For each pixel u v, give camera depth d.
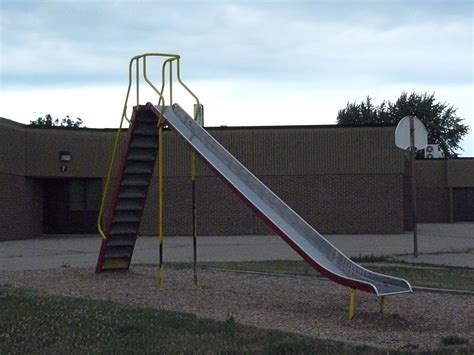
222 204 37.44
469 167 57.69
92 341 9.27
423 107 85.50
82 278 15.87
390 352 8.67
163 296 13.58
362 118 86.25
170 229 37.41
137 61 16.22
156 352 8.66
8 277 16.27
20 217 35.59
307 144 37.69
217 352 8.65
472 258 22.75
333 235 36.69
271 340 9.31
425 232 40.16
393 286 11.63
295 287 15.10
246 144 37.75
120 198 16.08
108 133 38.03
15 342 9.21
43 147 36.88
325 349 8.81
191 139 14.93
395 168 37.38
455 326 11.00
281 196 37.69
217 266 19.20
